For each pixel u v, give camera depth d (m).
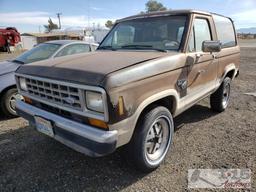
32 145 3.74
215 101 4.98
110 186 2.76
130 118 2.45
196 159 3.28
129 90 2.40
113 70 2.36
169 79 2.95
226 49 4.66
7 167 3.14
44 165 3.18
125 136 2.45
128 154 2.83
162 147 3.14
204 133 4.12
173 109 3.21
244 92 7.06
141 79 2.53
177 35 3.44
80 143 2.43
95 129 2.35
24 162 3.26
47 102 2.79
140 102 2.55
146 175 2.96
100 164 3.19
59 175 2.97
